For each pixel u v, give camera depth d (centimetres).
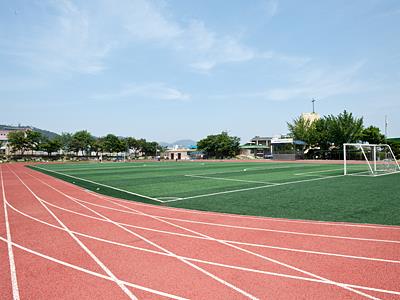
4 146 9100
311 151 6519
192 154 9688
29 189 1662
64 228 793
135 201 1220
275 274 479
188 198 1280
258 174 2534
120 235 719
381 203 1089
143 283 456
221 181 1972
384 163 3259
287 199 1209
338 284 438
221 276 475
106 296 417
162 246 632
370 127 6206
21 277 486
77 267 524
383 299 393
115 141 8944
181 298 407
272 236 691
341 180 1952
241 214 943
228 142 8206
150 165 4800
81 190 1598
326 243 632
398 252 570
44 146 7669
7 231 772
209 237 692
